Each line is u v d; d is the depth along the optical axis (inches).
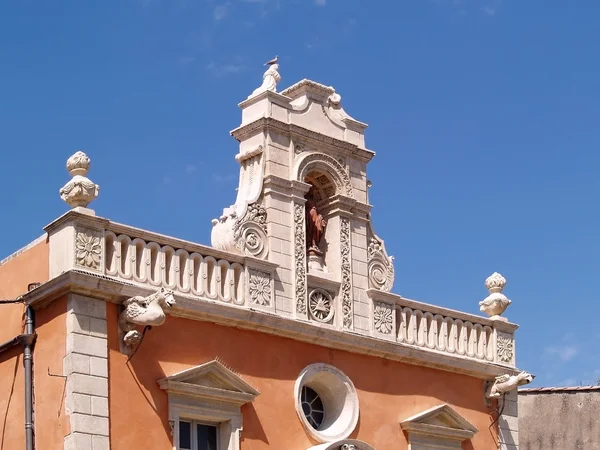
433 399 1433.3
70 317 1168.2
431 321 1455.5
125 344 1195.3
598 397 1748.3
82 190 1192.8
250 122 1373.0
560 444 1753.2
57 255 1194.0
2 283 1266.0
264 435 1275.8
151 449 1191.6
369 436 1363.2
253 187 1349.7
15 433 1199.6
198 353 1248.2
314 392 1359.5
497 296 1518.2
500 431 1488.7
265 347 1302.9
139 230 1230.3
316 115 1421.0
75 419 1144.8
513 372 1498.5
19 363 1211.9
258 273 1314.0
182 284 1255.5
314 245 1400.1
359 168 1441.9
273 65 1413.6
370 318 1397.6
